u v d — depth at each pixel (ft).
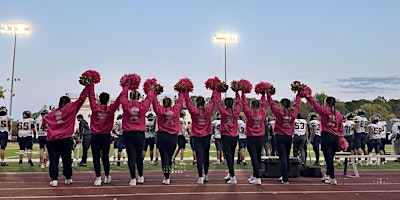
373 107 313.73
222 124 30.27
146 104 28.94
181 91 30.37
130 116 28.73
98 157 29.17
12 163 48.06
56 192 25.73
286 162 30.89
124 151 48.88
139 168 30.12
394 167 46.11
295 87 31.45
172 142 29.68
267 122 51.01
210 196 24.39
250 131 30.25
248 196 24.53
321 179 32.96
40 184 29.60
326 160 31.12
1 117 43.70
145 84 29.66
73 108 28.48
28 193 25.29
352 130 47.37
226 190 26.94
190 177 35.09
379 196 25.04
